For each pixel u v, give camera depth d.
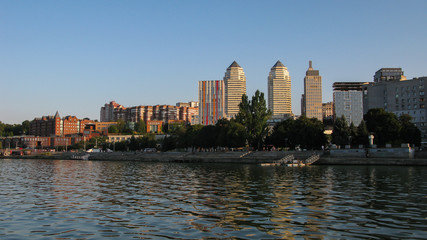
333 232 26.30
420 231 26.45
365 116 135.50
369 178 66.38
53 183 62.25
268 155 138.88
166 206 37.34
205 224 28.98
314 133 135.38
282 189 50.81
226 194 46.03
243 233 26.12
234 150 172.75
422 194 44.78
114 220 30.73
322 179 65.56
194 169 102.25
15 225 29.22
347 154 118.44
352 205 37.12
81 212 34.41
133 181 65.00
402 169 90.62
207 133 173.12
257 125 151.38
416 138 133.12
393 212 33.34
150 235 25.81
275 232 26.38
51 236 25.89
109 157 199.50
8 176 79.19
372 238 24.73
